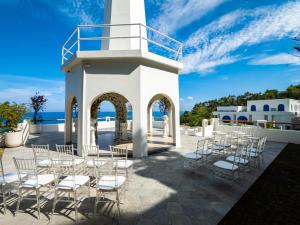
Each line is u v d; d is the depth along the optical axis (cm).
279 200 400
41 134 1380
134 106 756
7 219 331
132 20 899
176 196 415
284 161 700
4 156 766
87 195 420
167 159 720
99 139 1116
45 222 321
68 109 971
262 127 1242
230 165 475
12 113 965
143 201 392
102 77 760
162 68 866
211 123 1447
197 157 553
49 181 369
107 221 323
